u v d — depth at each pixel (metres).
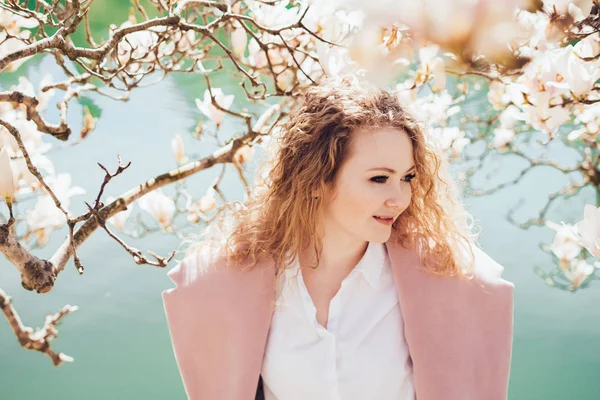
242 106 6.41
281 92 1.99
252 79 1.84
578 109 2.26
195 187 5.21
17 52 1.31
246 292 1.55
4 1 1.97
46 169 2.07
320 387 1.47
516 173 5.25
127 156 5.64
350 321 1.49
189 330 1.57
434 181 1.50
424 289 1.48
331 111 1.40
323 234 1.50
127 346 4.24
